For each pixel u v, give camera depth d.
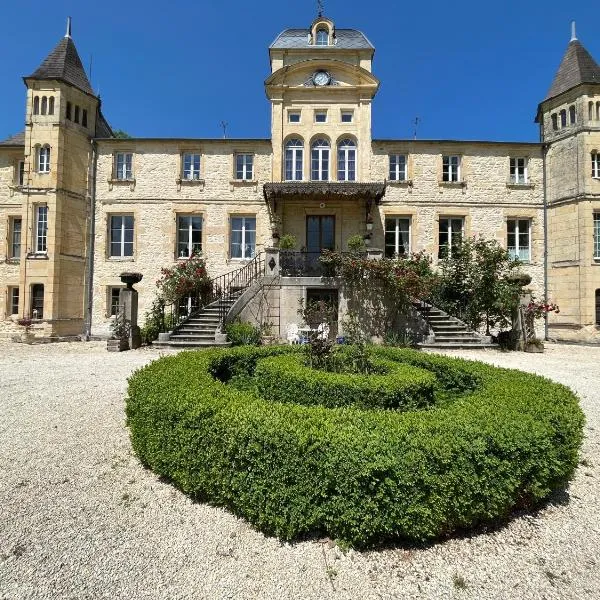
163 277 15.48
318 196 15.45
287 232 16.58
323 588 2.39
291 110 17.00
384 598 2.32
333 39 17.64
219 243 16.72
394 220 16.95
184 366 4.91
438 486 2.66
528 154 17.09
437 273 14.91
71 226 16.00
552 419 3.30
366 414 3.20
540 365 9.59
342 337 11.92
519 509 3.21
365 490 2.63
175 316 14.06
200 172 16.92
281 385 5.16
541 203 17.00
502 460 2.83
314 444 2.70
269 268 13.35
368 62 17.36
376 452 2.64
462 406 3.48
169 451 3.44
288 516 2.76
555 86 17.17
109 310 16.50
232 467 3.00
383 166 16.83
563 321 16.22
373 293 12.99
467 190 16.91
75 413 5.38
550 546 2.81
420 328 12.64
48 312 15.20
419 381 4.84
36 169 15.70
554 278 16.59
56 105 15.73
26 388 6.73
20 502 3.26
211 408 3.28
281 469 2.78
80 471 3.79
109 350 11.55
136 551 2.70
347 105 16.94
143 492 3.44
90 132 16.84
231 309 12.72
